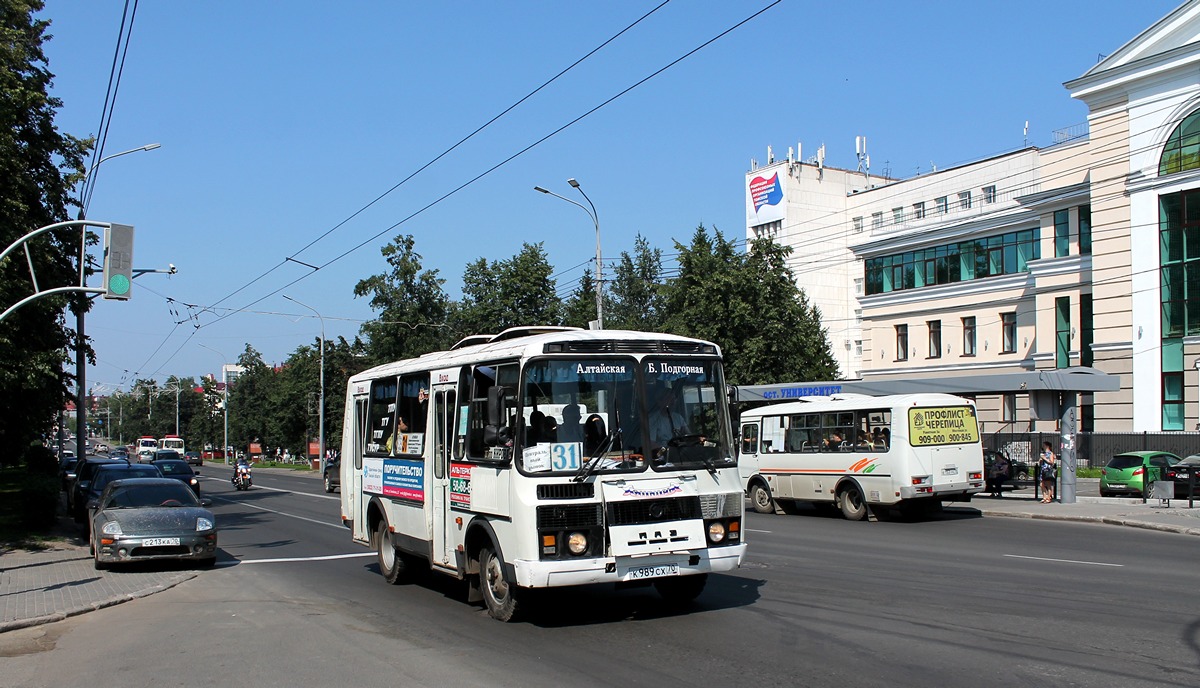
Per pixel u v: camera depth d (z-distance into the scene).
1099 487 30.95
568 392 9.40
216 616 11.04
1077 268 42.06
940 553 15.52
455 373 11.04
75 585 13.55
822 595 11.16
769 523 22.19
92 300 23.95
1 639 10.01
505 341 10.62
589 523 9.12
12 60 20.89
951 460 22.08
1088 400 41.38
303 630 10.02
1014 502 26.25
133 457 71.88
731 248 36.56
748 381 34.97
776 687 7.10
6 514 25.14
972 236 48.53
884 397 22.22
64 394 24.75
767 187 75.38
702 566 9.46
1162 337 36.94
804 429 24.62
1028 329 45.59
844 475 23.03
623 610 10.44
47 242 21.89
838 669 7.57
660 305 51.75
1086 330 41.72
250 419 93.50
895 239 52.38
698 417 9.88
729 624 9.50
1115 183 38.84
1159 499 24.95
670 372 9.83
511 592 9.76
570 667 7.93
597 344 9.60
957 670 7.43
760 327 35.62
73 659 8.95
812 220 74.56
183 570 15.32
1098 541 17.31
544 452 9.19
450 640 9.21
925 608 10.16
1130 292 38.06
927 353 50.75
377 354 45.16
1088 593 11.04
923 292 50.84
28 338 21.17
